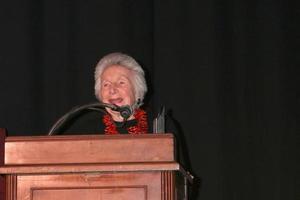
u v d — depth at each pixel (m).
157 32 5.83
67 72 5.84
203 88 5.78
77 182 3.17
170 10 5.86
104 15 5.88
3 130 4.52
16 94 5.78
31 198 3.16
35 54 5.88
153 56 5.84
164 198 3.14
